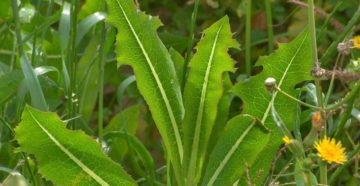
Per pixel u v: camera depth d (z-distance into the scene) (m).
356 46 0.49
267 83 0.47
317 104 0.51
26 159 0.54
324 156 0.45
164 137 0.52
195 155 0.51
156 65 0.51
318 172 0.59
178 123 0.52
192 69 0.52
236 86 0.53
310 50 0.51
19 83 0.59
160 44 0.52
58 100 0.66
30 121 0.48
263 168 0.53
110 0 0.51
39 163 0.49
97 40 0.68
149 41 0.51
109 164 0.50
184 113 0.52
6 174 0.59
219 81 0.52
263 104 0.53
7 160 0.60
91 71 0.68
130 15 0.51
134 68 0.51
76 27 0.58
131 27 0.51
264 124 0.53
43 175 0.50
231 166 0.51
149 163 0.61
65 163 0.50
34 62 0.62
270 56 0.52
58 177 0.50
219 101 0.55
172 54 0.58
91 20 0.61
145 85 0.51
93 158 0.50
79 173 0.50
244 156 0.51
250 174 0.53
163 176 0.65
